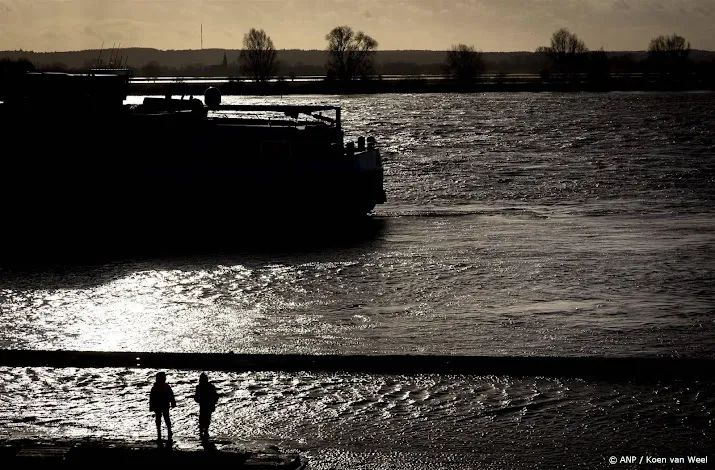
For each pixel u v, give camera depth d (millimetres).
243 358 33406
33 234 57875
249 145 58750
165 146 58469
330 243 54906
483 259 50094
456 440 27234
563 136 138750
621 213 66625
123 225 57906
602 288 43500
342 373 32531
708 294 42125
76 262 50406
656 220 63250
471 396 30422
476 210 68250
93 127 58125
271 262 49906
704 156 105500
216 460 23922
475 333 36344
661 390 30672
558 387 31078
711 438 27156
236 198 57938
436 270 47625
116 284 45406
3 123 57875
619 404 29625
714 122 164000
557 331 36469
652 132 143375
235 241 55719
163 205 57688
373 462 25781
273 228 58812
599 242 54719
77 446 24766
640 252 51500
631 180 85062
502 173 91062
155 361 33625
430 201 73250
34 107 58219
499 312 39500
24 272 48188
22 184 57781
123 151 58219
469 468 25422
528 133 145625
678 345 34375
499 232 58312
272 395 30734
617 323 37531
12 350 34000
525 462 25750
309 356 33250
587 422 28375
